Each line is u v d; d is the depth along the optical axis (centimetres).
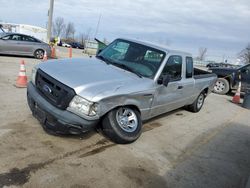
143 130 566
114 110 443
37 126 485
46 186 326
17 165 357
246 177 438
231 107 976
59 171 360
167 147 500
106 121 442
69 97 399
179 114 746
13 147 401
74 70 455
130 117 473
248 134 668
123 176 375
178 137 563
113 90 421
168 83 541
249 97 994
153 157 448
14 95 668
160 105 546
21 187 316
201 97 792
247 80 1188
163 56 540
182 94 636
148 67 521
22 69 762
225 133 645
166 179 388
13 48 1457
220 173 436
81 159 399
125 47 565
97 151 430
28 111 558
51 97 419
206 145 546
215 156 498
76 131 406
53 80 422
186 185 383
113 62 534
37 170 354
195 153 496
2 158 367
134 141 488
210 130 649
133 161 421
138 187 357
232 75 1222
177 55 586
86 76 438
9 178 329
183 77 627
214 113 834
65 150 416
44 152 400
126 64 525
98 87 416
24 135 444
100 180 356
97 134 489
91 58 558
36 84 457
